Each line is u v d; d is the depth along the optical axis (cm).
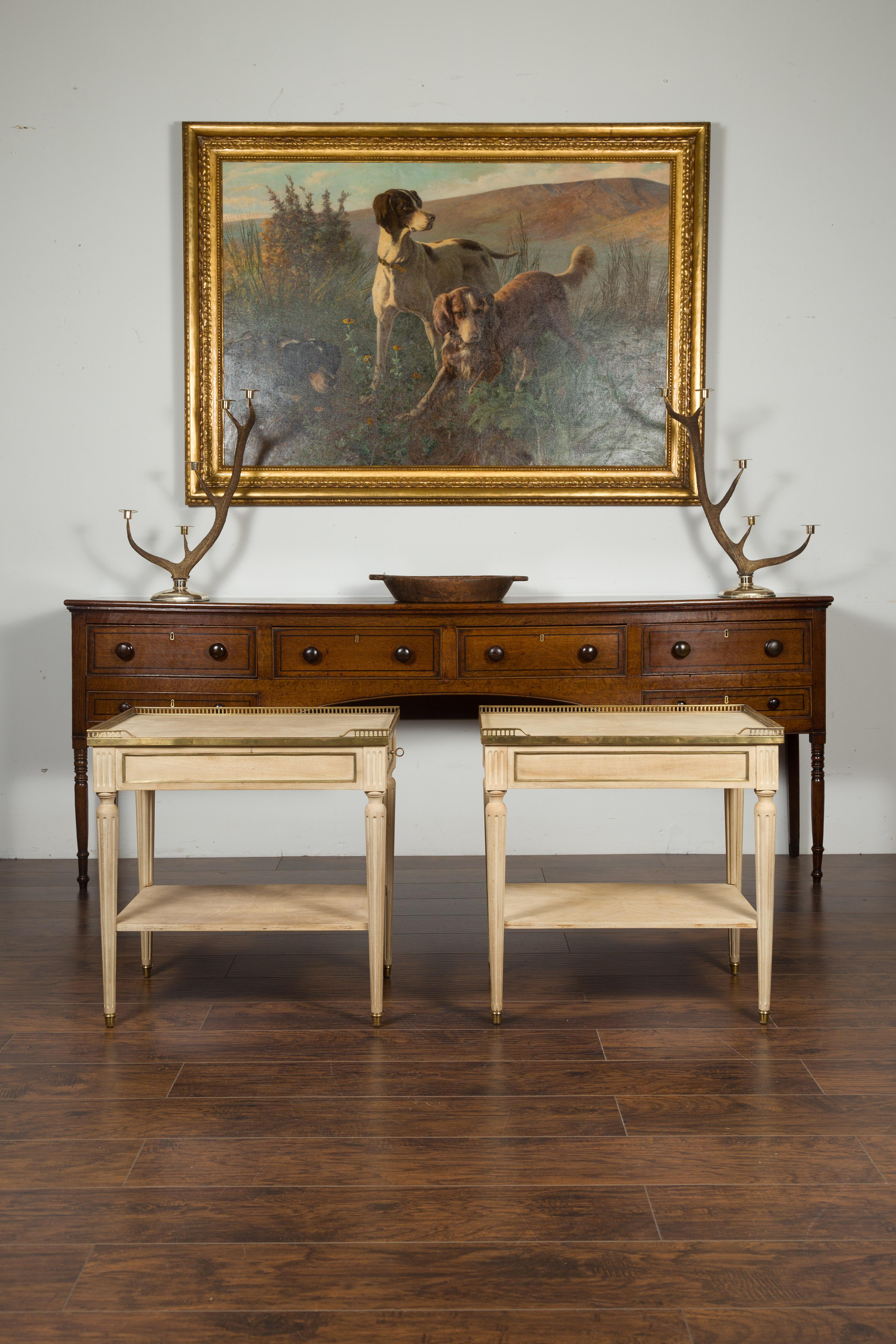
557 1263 160
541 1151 191
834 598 373
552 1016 252
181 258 381
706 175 376
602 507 389
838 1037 239
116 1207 174
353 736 238
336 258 380
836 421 388
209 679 343
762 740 237
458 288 382
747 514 390
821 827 357
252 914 251
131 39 375
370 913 243
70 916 328
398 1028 245
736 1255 162
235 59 376
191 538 388
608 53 378
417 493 385
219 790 262
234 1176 183
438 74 378
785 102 379
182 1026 246
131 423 386
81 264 380
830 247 384
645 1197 176
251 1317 149
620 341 384
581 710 275
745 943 304
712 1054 230
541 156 378
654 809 396
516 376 385
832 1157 188
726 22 377
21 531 387
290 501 385
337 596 391
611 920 245
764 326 386
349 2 376
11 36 374
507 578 349
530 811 396
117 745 236
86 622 343
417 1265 160
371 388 385
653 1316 149
